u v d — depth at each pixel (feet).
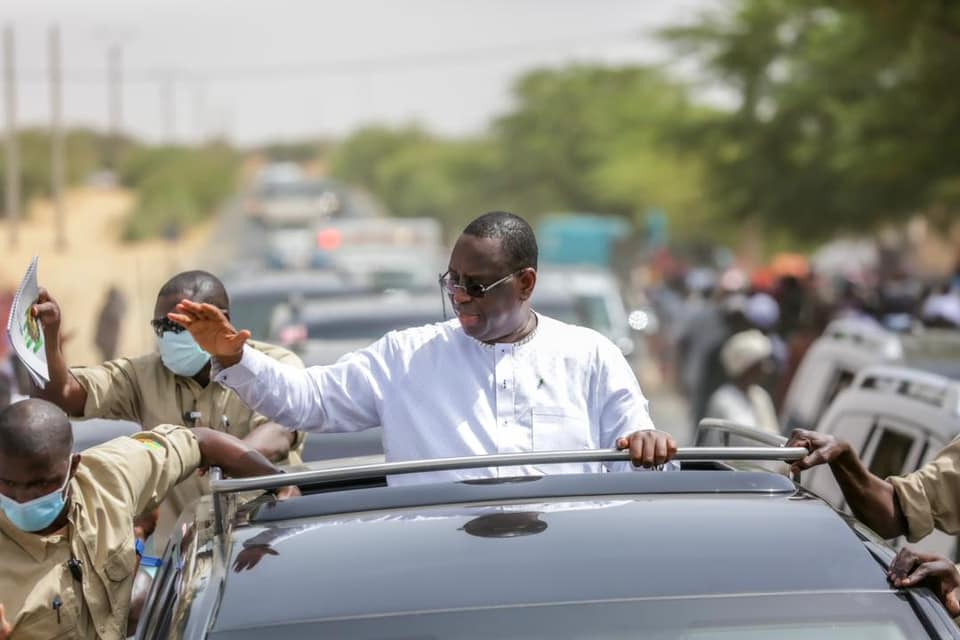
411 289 57.88
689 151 166.81
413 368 15.85
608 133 367.04
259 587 11.86
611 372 15.97
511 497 13.34
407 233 123.65
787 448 14.24
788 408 38.09
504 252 15.52
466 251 15.56
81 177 387.75
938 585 12.21
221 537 12.98
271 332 43.93
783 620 11.48
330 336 40.98
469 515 12.92
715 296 74.28
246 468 16.16
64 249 263.70
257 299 55.67
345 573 12.00
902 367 29.12
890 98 128.57
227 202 398.01
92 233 323.78
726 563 12.04
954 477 16.25
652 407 73.67
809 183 155.02
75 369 19.26
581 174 386.32
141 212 325.21
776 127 157.17
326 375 16.02
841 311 71.87
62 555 14.99
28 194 340.80
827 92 148.15
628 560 12.05
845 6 105.09
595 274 67.00
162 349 18.69
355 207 293.02
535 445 15.65
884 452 23.88
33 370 16.12
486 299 15.55
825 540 12.42
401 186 472.85
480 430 15.65
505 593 11.68
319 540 12.58
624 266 191.62
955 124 122.52
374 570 12.01
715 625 11.43
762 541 12.37
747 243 226.79
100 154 451.12
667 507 13.06
